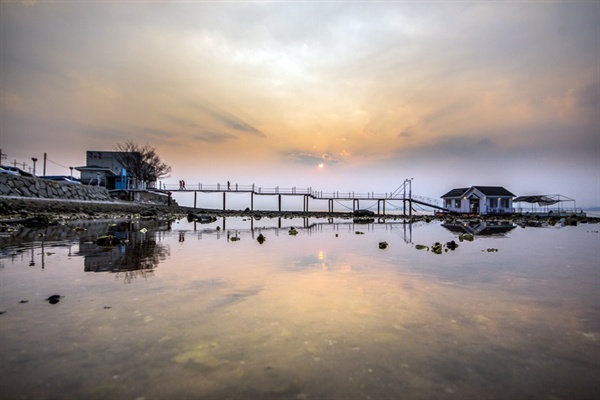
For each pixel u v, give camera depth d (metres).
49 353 2.85
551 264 7.69
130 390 2.31
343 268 7.11
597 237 15.79
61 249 9.51
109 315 3.85
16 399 2.19
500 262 7.99
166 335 3.27
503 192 51.94
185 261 7.87
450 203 56.56
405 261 8.13
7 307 4.12
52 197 29.61
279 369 2.63
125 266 7.08
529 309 4.24
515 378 2.54
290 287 5.33
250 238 14.65
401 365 2.72
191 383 2.41
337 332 3.41
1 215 19.66
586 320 3.83
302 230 20.70
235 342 3.13
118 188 51.06
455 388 2.39
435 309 4.21
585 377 2.56
